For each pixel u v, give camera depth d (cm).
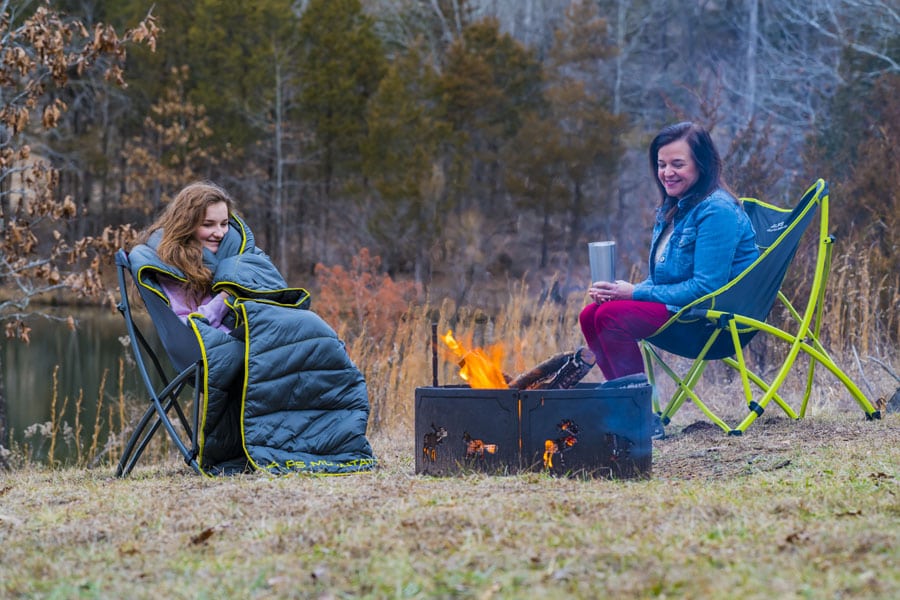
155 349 1304
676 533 294
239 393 470
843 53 1988
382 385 784
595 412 410
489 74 2850
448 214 2653
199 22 2903
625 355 499
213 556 292
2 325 1961
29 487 446
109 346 1772
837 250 911
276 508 349
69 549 311
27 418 1044
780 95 2345
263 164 3148
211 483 418
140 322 1498
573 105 2755
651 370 566
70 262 837
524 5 3625
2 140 867
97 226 3094
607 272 499
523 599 236
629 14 3178
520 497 350
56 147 2930
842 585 236
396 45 3500
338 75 2881
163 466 518
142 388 1066
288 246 3086
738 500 348
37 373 1420
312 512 339
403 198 2602
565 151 2653
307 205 3116
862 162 1226
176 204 484
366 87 2969
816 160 1284
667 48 3073
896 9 2091
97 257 827
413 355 808
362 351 850
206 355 446
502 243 2792
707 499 349
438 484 388
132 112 3136
